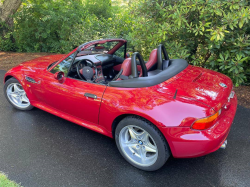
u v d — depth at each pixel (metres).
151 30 4.98
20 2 9.48
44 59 3.96
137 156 2.57
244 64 4.78
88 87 2.75
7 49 9.62
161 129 2.16
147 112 2.21
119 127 2.51
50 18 8.15
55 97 3.13
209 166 2.59
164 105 2.22
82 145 3.00
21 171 2.48
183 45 5.12
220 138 2.16
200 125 2.10
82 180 2.38
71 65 2.97
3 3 9.44
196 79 2.70
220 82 2.69
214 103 2.22
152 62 2.97
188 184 2.34
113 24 9.09
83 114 2.92
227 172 2.49
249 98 4.37
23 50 9.58
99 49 3.31
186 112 2.13
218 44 4.32
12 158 2.70
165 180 2.39
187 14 4.64
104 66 3.45
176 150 2.22
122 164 2.65
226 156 2.75
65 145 2.99
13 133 3.22
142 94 2.37
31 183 2.32
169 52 4.85
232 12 4.02
